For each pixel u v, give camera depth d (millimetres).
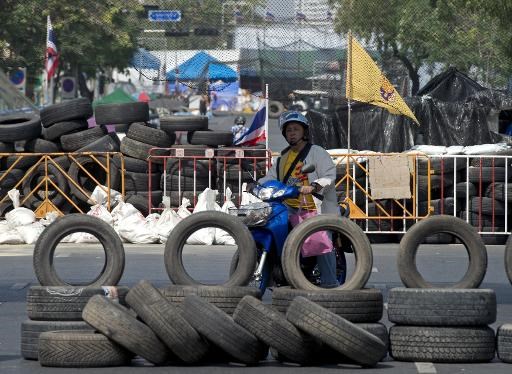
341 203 24438
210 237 41938
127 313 18672
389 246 42531
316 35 51438
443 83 51250
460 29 58812
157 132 45125
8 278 32156
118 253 21219
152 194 45125
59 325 19703
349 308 19219
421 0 57344
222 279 31281
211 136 45531
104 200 44969
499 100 48094
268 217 22031
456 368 18750
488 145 44125
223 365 19000
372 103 43375
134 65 50094
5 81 76750
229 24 50312
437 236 43406
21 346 20062
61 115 46125
